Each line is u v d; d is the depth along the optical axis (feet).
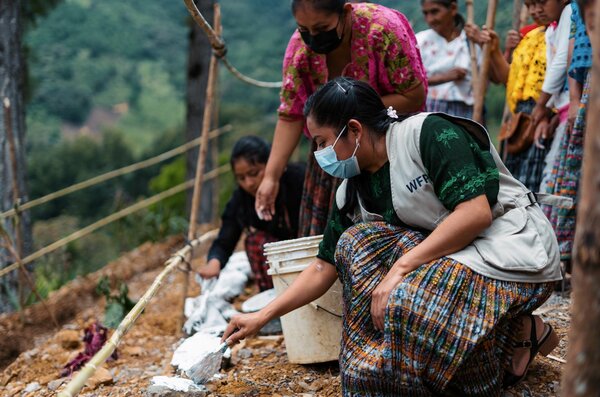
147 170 112.88
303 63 11.75
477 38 15.29
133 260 25.49
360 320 8.90
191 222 15.58
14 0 21.42
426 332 8.19
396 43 11.09
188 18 33.04
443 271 8.36
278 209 14.37
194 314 14.28
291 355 11.31
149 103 218.38
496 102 35.35
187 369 10.80
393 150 8.85
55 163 124.06
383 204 9.27
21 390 13.04
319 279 9.68
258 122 121.29
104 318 16.33
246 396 10.25
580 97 12.16
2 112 21.16
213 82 15.49
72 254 30.35
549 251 8.75
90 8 232.73
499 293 8.40
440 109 16.80
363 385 8.48
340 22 10.67
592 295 5.34
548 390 9.71
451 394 8.53
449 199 8.43
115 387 11.78
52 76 203.62
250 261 15.30
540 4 13.24
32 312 19.21
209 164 34.53
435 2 16.37
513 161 14.76
